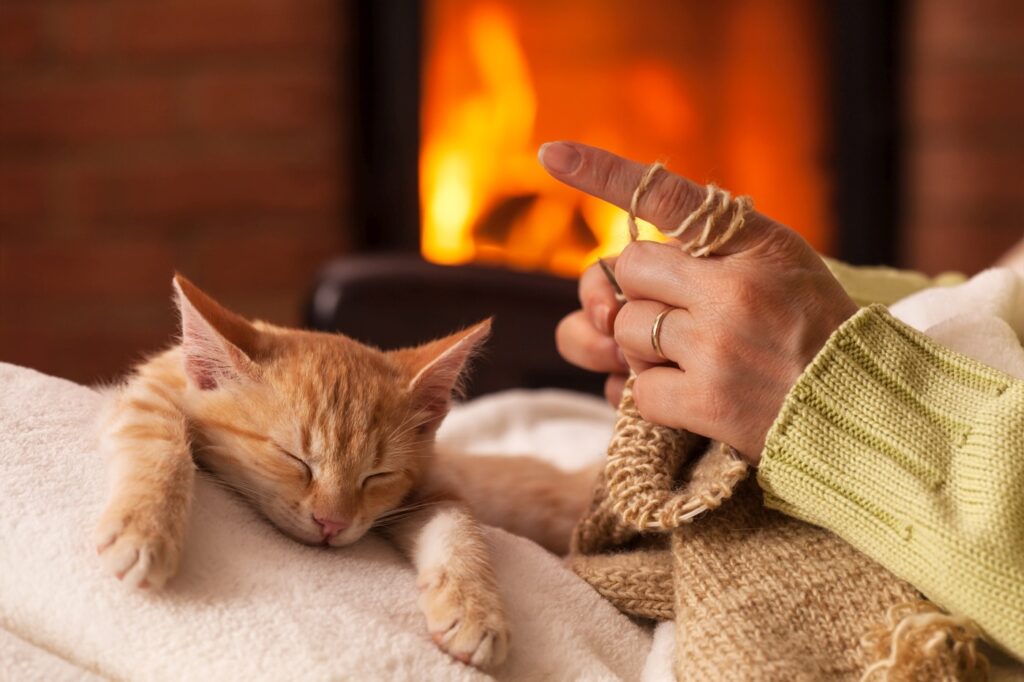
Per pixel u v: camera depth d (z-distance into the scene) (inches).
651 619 22.9
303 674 18.6
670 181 21.4
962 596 19.3
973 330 22.2
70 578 19.4
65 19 59.7
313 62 60.0
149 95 60.4
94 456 21.9
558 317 43.7
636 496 21.4
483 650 19.9
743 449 21.4
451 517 23.7
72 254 61.6
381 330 43.5
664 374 21.8
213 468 23.9
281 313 61.9
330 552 22.4
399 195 61.2
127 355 62.1
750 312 21.0
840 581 20.4
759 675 19.1
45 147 60.8
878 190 61.1
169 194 61.1
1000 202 60.2
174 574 19.7
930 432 20.1
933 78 59.8
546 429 36.4
